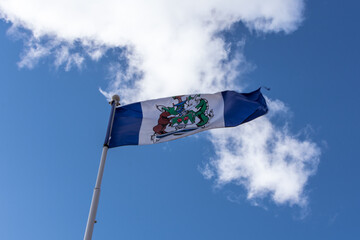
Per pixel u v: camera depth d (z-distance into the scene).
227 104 12.54
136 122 11.86
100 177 9.68
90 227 8.42
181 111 12.29
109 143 11.13
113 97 12.05
